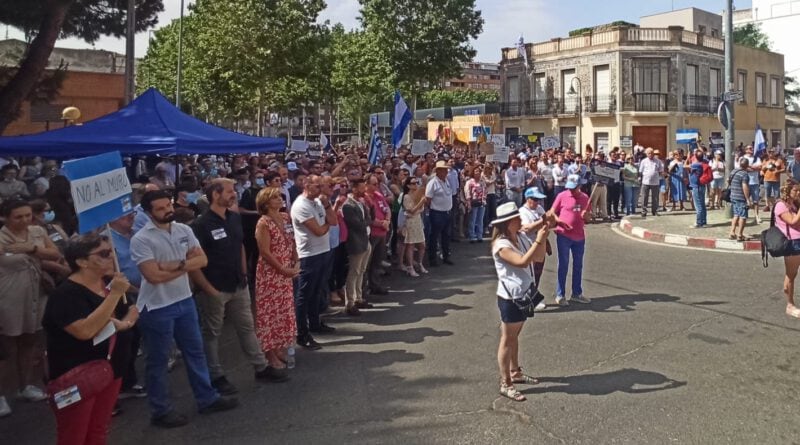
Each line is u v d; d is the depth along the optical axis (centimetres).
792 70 5175
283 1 2606
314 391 573
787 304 799
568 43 3881
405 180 1144
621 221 1689
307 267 701
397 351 679
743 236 1298
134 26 1545
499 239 544
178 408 547
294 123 7356
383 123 5288
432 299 912
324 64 2934
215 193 573
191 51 3369
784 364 602
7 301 560
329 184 748
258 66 2588
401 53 2969
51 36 1264
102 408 419
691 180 1526
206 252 562
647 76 3631
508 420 496
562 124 3916
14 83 1262
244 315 592
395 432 481
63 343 391
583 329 735
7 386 618
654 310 806
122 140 964
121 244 596
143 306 499
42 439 496
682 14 4662
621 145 3422
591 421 489
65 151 948
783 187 769
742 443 448
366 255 870
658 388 551
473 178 1444
